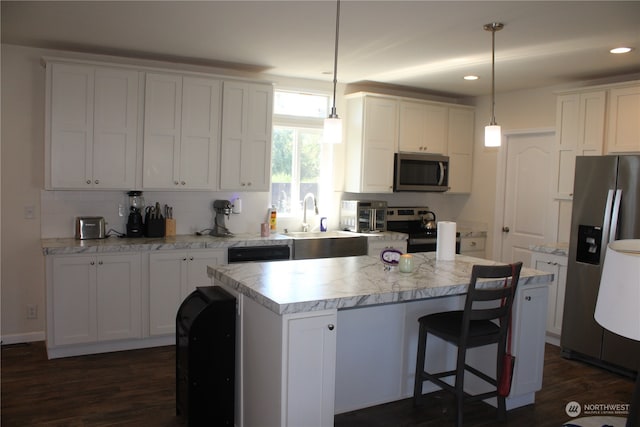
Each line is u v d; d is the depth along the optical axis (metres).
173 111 4.40
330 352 2.40
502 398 3.07
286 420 2.30
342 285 2.69
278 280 2.77
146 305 4.17
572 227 4.16
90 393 3.33
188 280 4.30
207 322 2.71
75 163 4.09
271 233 5.12
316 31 3.53
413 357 3.38
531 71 4.61
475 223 6.13
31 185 4.23
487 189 5.96
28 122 4.19
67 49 4.20
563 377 3.82
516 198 5.68
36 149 4.23
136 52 4.27
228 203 4.82
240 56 4.34
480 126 6.05
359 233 5.39
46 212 4.29
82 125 4.09
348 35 3.60
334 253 5.02
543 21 3.19
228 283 2.85
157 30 3.61
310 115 5.45
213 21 3.36
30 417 2.98
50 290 3.84
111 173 4.21
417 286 2.72
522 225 5.62
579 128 4.56
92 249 3.93
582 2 2.83
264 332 2.45
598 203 3.98
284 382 2.28
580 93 4.54
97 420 2.96
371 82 5.42
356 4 2.95
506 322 2.90
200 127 4.53
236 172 4.72
